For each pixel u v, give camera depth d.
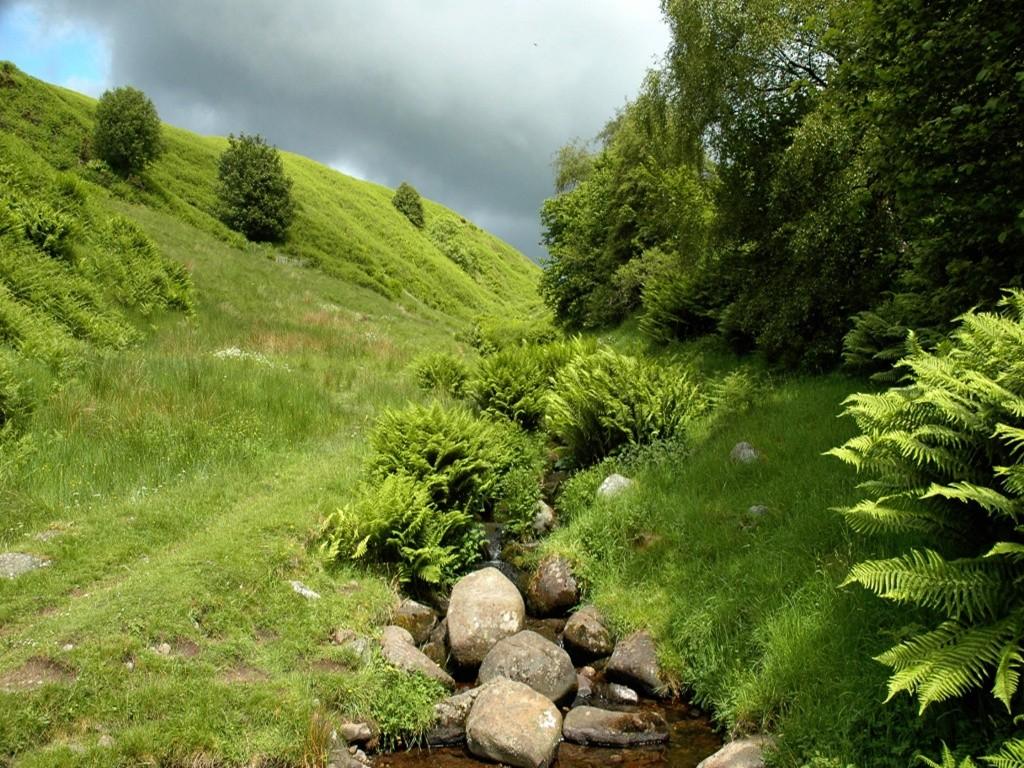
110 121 31.52
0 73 32.34
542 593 6.94
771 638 4.86
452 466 7.92
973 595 3.39
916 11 5.97
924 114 6.21
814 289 10.48
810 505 6.21
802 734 3.98
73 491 7.32
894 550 4.80
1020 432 3.26
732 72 11.30
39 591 5.50
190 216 32.44
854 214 8.88
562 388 11.18
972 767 2.90
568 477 10.52
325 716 4.67
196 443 9.17
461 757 4.72
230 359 13.75
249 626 5.43
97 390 10.12
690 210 13.95
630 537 7.25
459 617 6.11
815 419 8.54
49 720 4.13
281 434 10.34
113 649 4.70
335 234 40.56
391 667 5.31
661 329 16.47
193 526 7.03
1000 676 2.97
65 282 14.34
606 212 24.78
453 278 50.97
